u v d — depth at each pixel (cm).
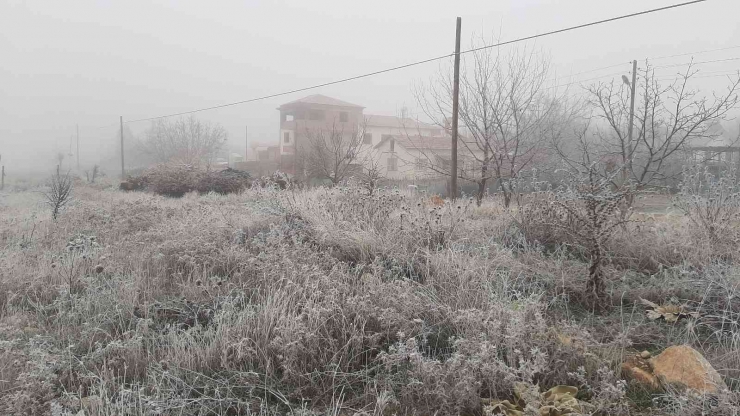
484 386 354
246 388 357
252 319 428
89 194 2289
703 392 309
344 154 2630
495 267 559
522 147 1567
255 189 1609
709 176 688
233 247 661
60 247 757
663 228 654
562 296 497
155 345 418
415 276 551
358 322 423
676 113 1002
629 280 541
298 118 5541
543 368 347
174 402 331
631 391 344
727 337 406
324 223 715
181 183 2333
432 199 1045
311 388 361
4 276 589
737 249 551
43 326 460
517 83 1550
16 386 353
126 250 711
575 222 629
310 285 482
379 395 345
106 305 499
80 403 326
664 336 420
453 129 1524
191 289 538
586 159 1039
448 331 427
